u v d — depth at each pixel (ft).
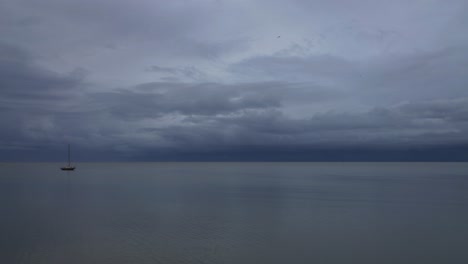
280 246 103.45
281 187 285.23
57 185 296.71
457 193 234.58
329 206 175.32
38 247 101.40
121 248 101.04
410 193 235.40
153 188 275.59
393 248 101.71
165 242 106.73
